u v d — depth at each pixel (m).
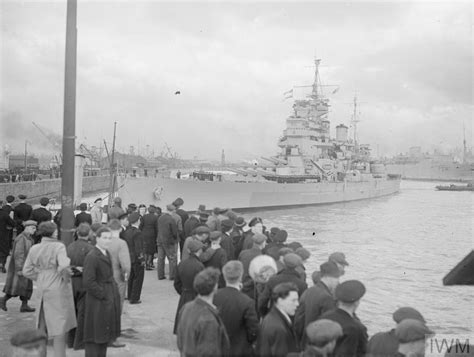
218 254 6.75
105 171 78.06
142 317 7.96
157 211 12.66
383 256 21.50
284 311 4.05
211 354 3.76
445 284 2.89
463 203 56.12
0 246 11.01
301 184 45.31
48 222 5.79
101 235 5.81
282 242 7.55
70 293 5.88
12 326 7.13
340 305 3.99
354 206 50.44
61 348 5.71
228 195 37.94
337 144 59.00
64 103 6.31
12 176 42.44
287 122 51.47
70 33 6.16
